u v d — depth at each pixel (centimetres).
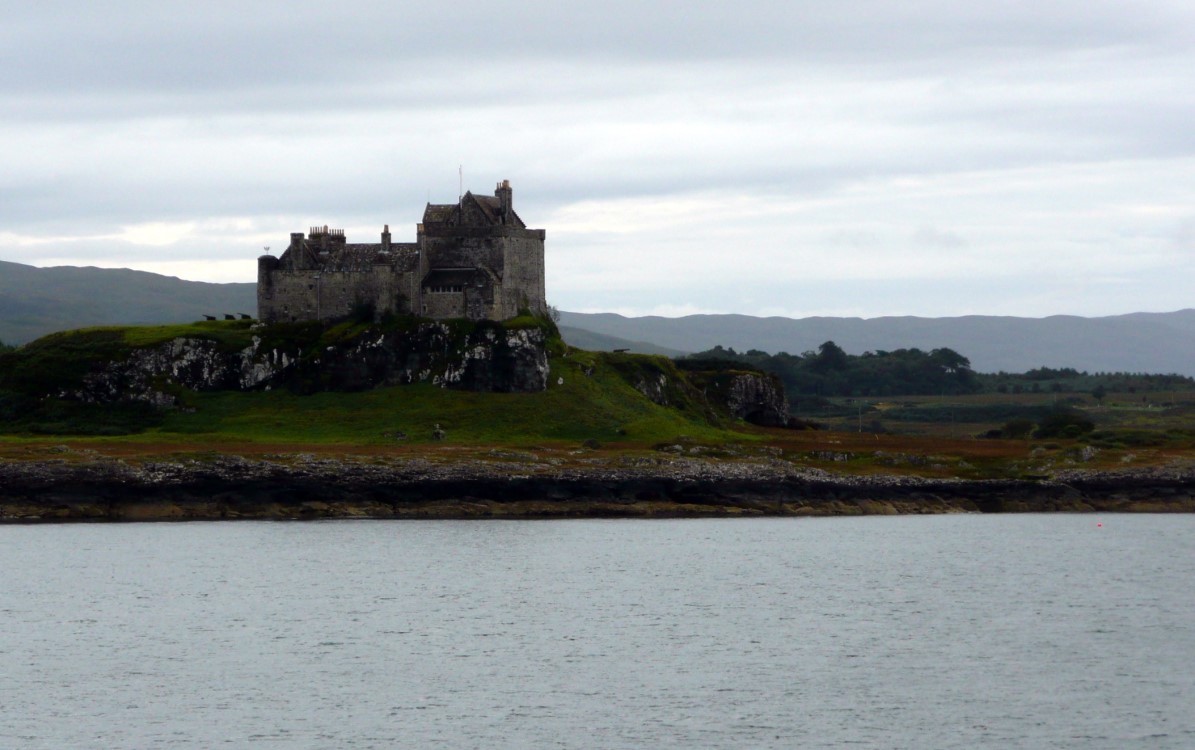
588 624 18800
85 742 13300
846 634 18300
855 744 13375
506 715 14238
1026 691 15312
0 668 16038
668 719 14125
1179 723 14138
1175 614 19975
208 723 13912
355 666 16250
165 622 18788
